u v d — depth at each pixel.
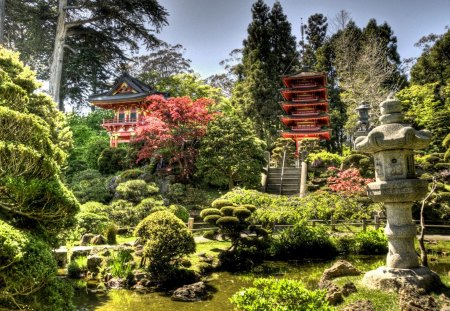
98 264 9.86
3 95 5.48
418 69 32.69
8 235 3.73
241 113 28.77
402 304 5.12
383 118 6.61
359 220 13.82
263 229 12.13
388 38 36.53
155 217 9.51
